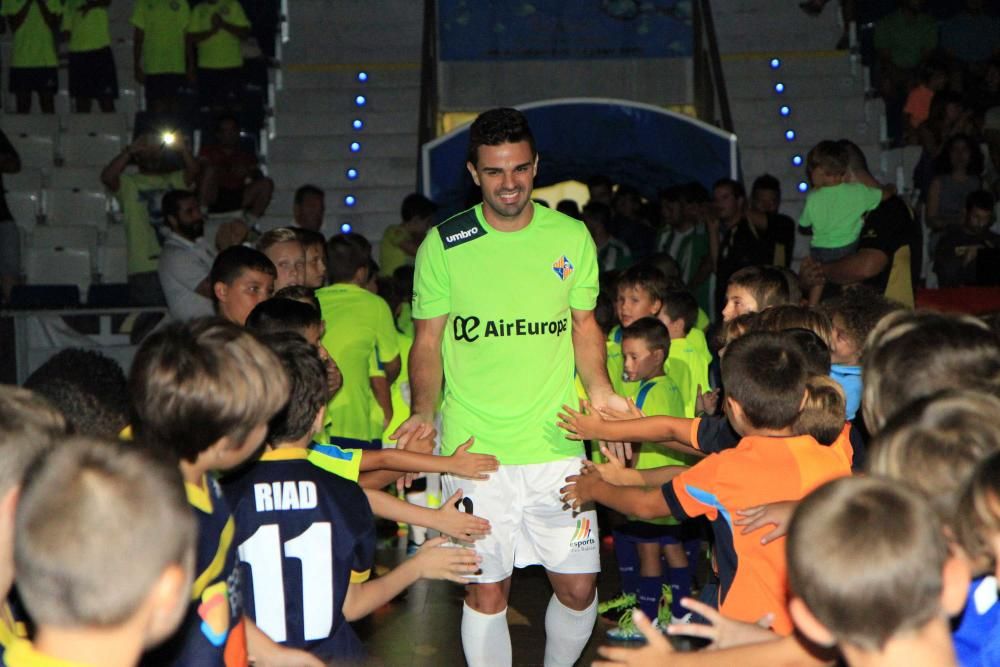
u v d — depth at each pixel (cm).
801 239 1174
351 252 567
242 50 1262
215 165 1078
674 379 532
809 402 294
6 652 170
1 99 1241
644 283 517
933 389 238
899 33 1220
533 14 1297
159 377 218
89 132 1199
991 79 1170
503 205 363
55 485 158
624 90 1305
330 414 536
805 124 1260
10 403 189
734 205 874
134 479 160
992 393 235
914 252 589
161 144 1012
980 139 1121
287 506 269
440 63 1304
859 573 165
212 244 1050
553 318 377
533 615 520
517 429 378
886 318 266
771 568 279
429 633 496
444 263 373
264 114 1230
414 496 643
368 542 278
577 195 1250
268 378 225
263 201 1085
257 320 385
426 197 929
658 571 493
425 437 364
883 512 169
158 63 1148
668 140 967
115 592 156
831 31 1348
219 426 218
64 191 1133
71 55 1174
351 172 1235
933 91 1177
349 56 1351
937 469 198
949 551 186
